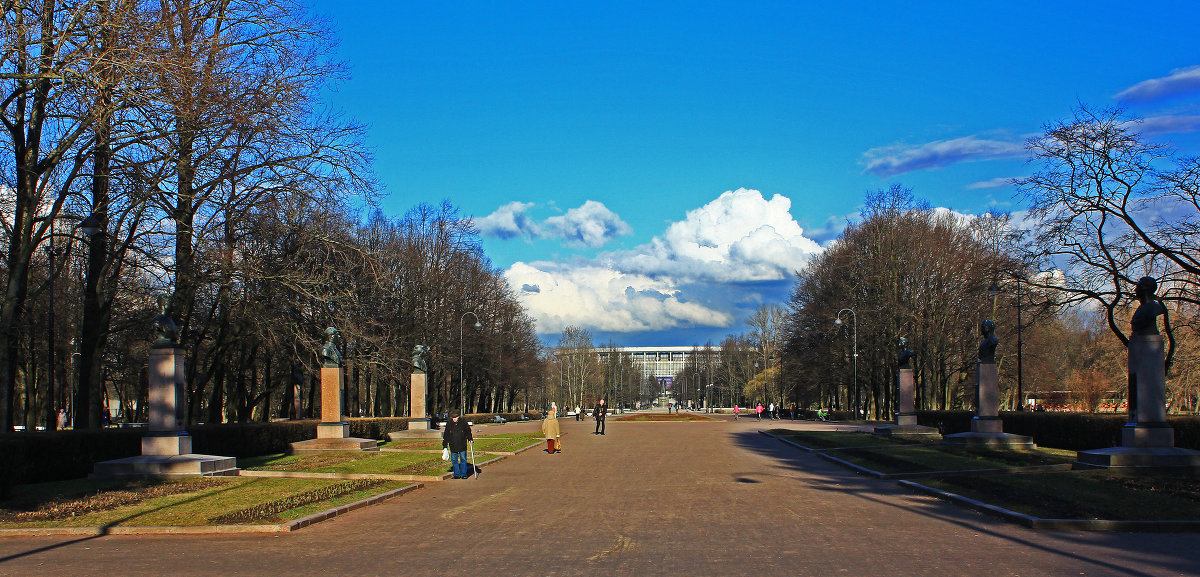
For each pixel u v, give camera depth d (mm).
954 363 55250
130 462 20922
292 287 30953
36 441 20250
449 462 25703
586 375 126562
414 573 10172
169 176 26375
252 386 46312
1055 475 18906
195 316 34812
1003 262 36188
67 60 20438
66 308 41781
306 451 31703
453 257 61656
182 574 10242
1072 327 73562
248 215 30047
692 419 76000
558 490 19438
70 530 13273
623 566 10453
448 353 61469
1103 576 9727
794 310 74438
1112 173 32938
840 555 11078
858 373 65250
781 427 56594
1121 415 29938
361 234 51562
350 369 52312
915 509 15719
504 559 11008
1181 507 14289
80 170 25828
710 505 16469
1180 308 40562
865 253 60219
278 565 10758
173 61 21297
